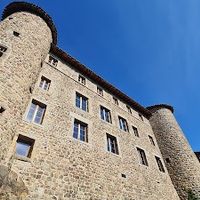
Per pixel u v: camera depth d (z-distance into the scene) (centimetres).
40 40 1170
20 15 1214
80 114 1234
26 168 752
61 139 978
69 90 1323
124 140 1422
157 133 2064
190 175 1619
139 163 1367
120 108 1736
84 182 901
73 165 920
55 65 1418
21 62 920
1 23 1097
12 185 641
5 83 774
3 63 827
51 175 804
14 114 764
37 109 1038
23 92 859
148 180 1304
